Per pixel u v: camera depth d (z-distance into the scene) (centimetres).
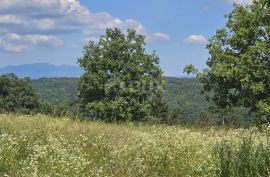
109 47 5288
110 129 1352
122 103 4934
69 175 736
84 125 1384
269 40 3150
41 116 1563
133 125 1745
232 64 3189
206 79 3425
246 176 755
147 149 991
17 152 867
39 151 827
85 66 5312
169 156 938
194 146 1041
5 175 732
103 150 983
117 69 5259
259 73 3045
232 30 3356
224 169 792
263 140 994
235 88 3294
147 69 5394
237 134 1232
